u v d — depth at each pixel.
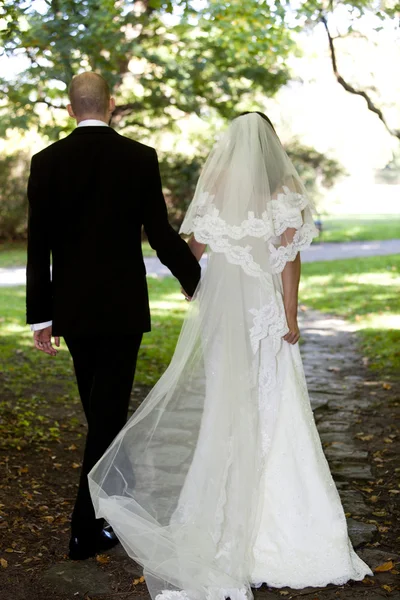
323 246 24.75
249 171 3.09
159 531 2.94
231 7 10.38
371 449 5.14
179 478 3.02
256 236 3.06
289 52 13.50
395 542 3.50
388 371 7.71
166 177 23.94
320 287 15.25
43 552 3.35
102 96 3.23
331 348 9.27
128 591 2.96
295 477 3.05
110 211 3.14
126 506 2.98
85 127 3.20
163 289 14.91
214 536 2.92
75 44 10.16
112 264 3.15
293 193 3.13
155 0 9.00
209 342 3.10
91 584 3.01
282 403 3.09
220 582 2.82
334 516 3.04
